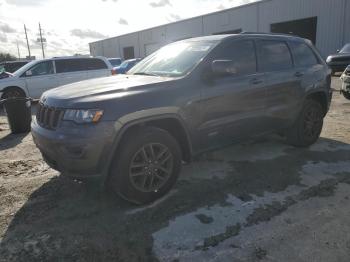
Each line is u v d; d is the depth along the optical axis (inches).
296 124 206.5
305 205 137.8
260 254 107.3
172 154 144.3
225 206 138.3
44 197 151.4
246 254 107.4
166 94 139.2
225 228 122.3
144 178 137.6
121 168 131.3
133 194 135.6
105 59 530.3
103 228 124.3
